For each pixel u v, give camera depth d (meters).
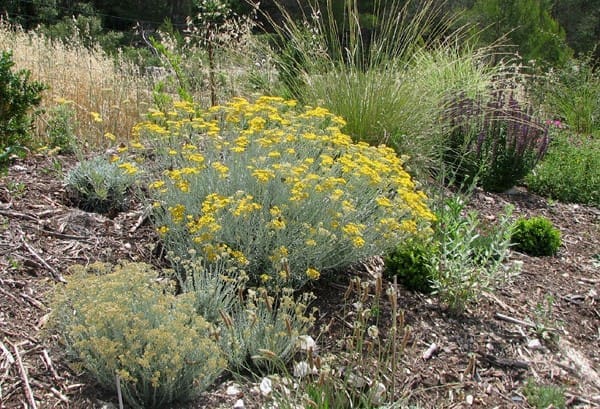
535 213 5.99
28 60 6.73
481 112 6.37
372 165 3.90
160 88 6.07
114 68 7.45
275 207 3.41
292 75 6.18
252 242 3.54
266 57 6.59
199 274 3.31
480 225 5.05
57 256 3.56
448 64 7.08
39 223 3.81
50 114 5.46
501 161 6.36
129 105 6.29
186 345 2.62
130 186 4.40
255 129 3.92
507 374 3.29
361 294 3.11
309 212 3.67
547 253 4.90
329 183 3.52
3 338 2.90
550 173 6.64
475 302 3.85
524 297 4.07
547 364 3.41
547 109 9.66
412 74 6.16
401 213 3.70
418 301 3.75
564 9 19.09
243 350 2.99
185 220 3.68
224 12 6.82
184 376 2.70
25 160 4.72
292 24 6.36
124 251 3.73
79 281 2.90
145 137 4.58
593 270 4.72
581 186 6.56
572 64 11.16
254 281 3.58
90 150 5.18
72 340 2.77
